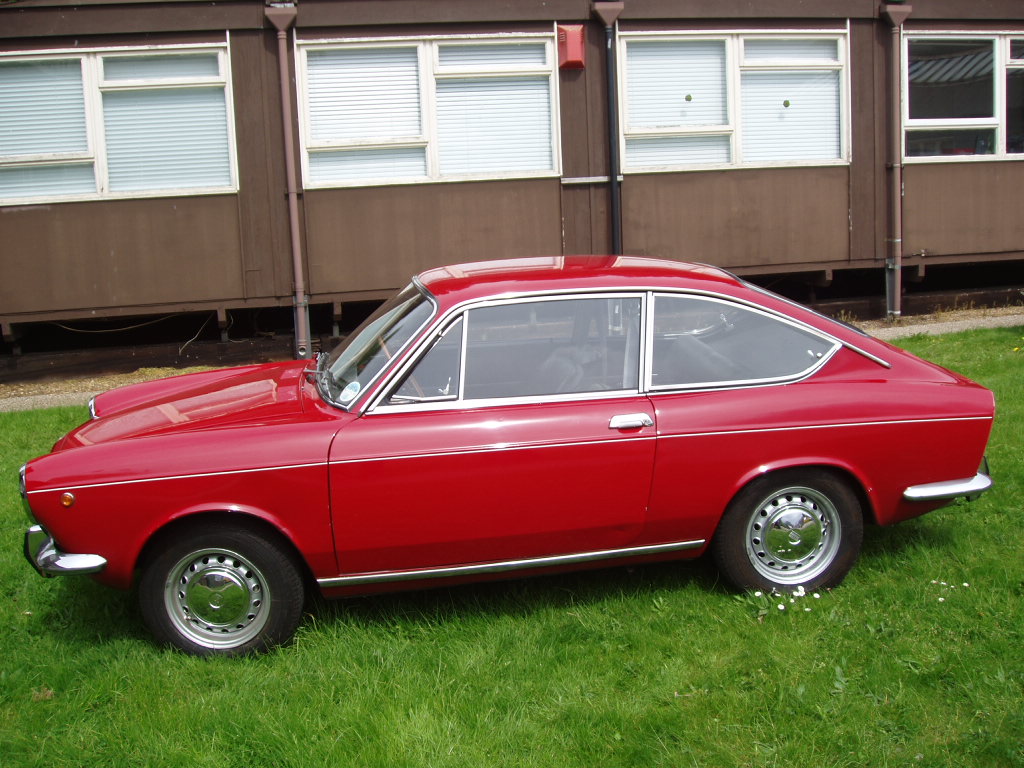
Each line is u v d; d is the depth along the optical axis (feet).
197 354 32.48
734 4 33.17
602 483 12.74
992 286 40.34
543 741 10.44
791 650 12.02
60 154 30.73
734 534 13.35
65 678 12.04
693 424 12.84
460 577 12.99
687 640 12.46
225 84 30.94
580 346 13.19
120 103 30.89
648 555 13.38
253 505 12.10
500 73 32.22
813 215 34.78
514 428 12.53
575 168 33.04
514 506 12.62
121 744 10.58
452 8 31.53
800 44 34.32
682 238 33.88
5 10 29.81
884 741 10.26
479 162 32.65
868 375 13.57
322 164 31.89
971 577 13.91
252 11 30.68
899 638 12.26
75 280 30.94
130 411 14.10
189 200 31.17
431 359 12.78
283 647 12.67
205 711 11.03
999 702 10.78
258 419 12.73
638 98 33.45
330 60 31.50
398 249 32.24
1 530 17.03
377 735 10.51
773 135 34.53
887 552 14.94
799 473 13.29
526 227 32.94
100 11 30.17
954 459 13.51
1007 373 25.03
